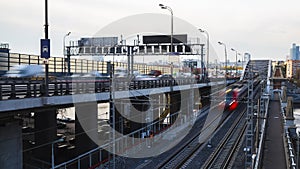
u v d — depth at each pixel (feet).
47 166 93.66
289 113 181.37
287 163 92.48
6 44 130.62
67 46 176.96
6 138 64.23
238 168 89.61
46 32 63.62
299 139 107.34
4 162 63.82
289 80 407.85
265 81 264.72
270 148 111.45
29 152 102.83
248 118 87.20
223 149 110.01
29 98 62.95
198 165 90.94
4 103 57.21
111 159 90.48
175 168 86.89
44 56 64.59
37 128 99.04
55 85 73.10
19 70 108.27
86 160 97.09
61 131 144.15
